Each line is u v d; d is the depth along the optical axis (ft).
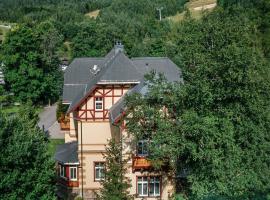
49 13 543.39
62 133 232.12
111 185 124.26
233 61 120.26
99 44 382.42
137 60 176.35
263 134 127.24
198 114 125.59
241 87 122.62
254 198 134.31
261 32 286.05
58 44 363.15
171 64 175.32
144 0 507.71
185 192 148.05
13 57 294.05
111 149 129.70
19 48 296.30
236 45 127.13
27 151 112.37
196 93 124.67
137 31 431.43
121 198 123.75
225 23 136.36
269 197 134.92
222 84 122.93
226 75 121.08
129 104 133.28
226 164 123.13
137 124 133.18
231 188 127.03
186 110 126.00
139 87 146.82
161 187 148.66
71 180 161.07
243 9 306.14
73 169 161.48
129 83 152.76
